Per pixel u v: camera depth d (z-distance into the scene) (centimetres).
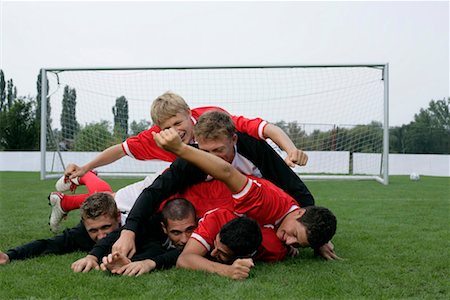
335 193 795
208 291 202
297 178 307
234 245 227
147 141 354
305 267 250
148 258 244
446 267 256
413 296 203
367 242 336
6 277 221
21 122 1956
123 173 1093
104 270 231
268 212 254
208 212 257
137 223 249
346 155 1262
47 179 1087
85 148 1131
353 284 216
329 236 251
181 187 277
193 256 238
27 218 462
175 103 315
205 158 226
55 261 257
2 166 1714
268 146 304
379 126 1123
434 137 2356
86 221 271
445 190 855
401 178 1295
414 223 444
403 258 278
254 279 223
